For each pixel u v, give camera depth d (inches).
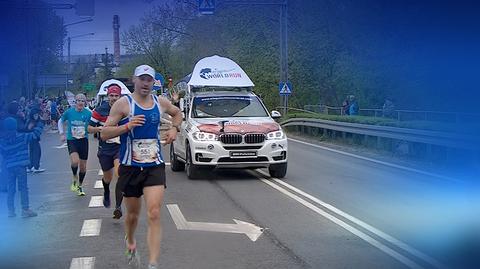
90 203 450.3
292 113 1285.7
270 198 450.3
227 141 534.6
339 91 1472.7
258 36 1793.8
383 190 477.4
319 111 1409.9
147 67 261.7
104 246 319.9
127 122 272.4
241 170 612.7
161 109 266.5
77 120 477.7
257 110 594.6
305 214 389.7
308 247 308.7
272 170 553.0
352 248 305.0
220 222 370.6
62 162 764.6
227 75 667.4
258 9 1791.3
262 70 1728.6
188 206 424.2
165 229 353.1
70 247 318.7
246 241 323.3
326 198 445.1
